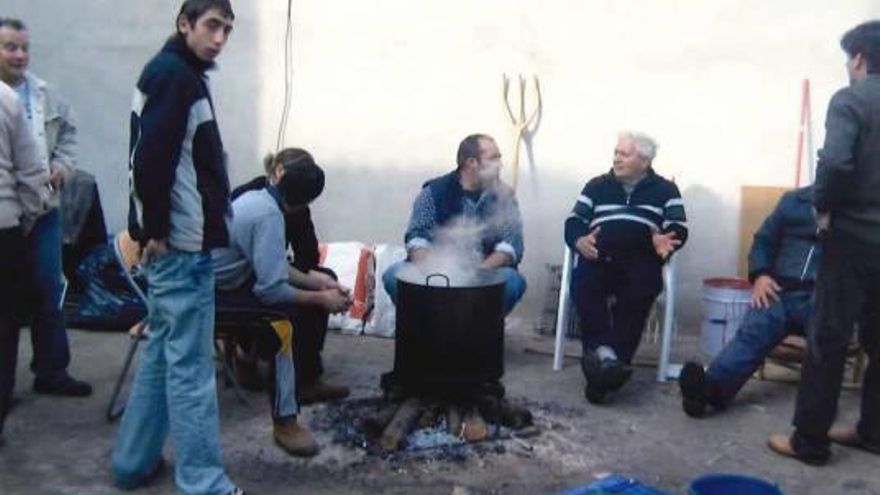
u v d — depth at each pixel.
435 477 3.25
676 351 4.99
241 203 3.53
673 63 5.13
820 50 4.99
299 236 4.07
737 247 5.18
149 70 2.74
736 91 5.09
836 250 3.34
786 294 3.96
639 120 5.21
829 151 3.21
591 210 4.54
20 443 3.48
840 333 3.38
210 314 2.92
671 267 4.44
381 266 5.24
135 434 3.08
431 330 3.48
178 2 5.58
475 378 3.54
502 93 5.32
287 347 3.37
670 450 3.59
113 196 5.81
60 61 5.72
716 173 5.17
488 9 5.27
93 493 3.09
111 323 5.02
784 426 3.88
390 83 5.44
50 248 3.91
